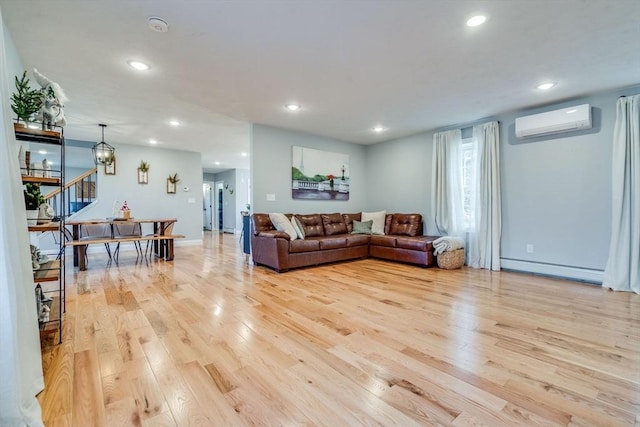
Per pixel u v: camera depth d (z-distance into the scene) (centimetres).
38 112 202
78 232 464
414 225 525
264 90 338
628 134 332
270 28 220
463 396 148
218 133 544
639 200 321
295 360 182
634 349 195
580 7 198
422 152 547
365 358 185
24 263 145
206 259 530
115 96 353
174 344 203
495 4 195
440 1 191
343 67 284
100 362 179
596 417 133
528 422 130
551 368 173
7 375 118
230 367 174
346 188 615
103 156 498
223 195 1145
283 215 471
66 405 140
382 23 215
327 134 556
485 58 268
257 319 247
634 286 323
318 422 131
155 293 320
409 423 130
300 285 353
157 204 686
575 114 357
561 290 331
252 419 132
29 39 230
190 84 319
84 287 343
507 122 431
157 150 686
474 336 215
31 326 144
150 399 145
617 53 260
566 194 381
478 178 454
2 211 122
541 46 248
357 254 512
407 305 282
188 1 189
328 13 203
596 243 360
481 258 450
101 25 214
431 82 320
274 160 507
